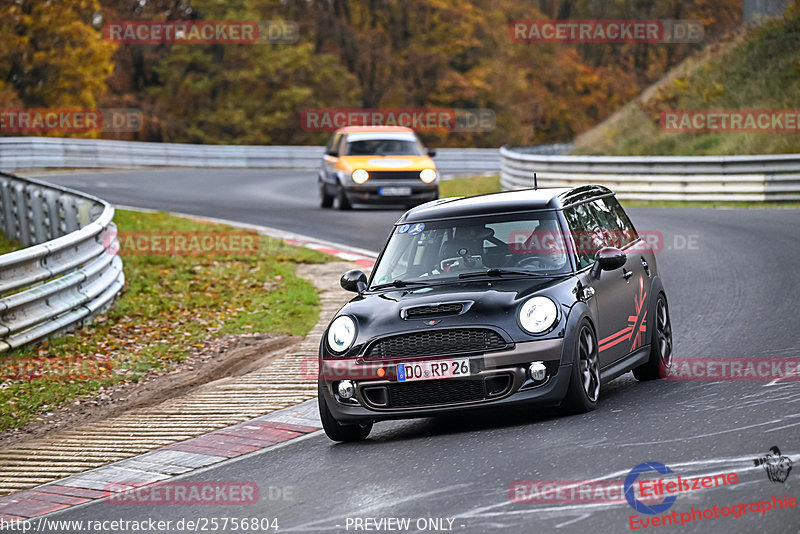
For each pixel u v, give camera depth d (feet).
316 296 154.71
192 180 384.47
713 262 167.53
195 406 100.22
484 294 80.28
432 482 64.34
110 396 109.19
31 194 193.77
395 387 78.43
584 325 80.69
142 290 157.38
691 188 266.57
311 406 96.32
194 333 135.74
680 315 126.31
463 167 500.74
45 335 126.41
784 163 255.91
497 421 82.07
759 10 406.00
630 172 276.82
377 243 204.44
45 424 99.86
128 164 445.37
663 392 86.38
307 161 499.10
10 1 552.82
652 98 391.45
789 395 78.79
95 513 68.44
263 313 145.89
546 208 89.04
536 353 76.89
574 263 84.99
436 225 90.84
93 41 564.71
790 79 362.33
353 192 260.01
